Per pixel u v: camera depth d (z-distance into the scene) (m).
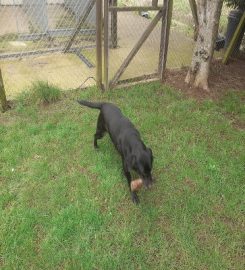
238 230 2.12
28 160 2.59
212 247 2.00
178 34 6.01
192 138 2.97
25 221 2.04
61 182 2.38
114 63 4.55
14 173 2.44
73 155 2.68
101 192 2.31
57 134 2.88
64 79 4.02
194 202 2.27
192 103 3.55
